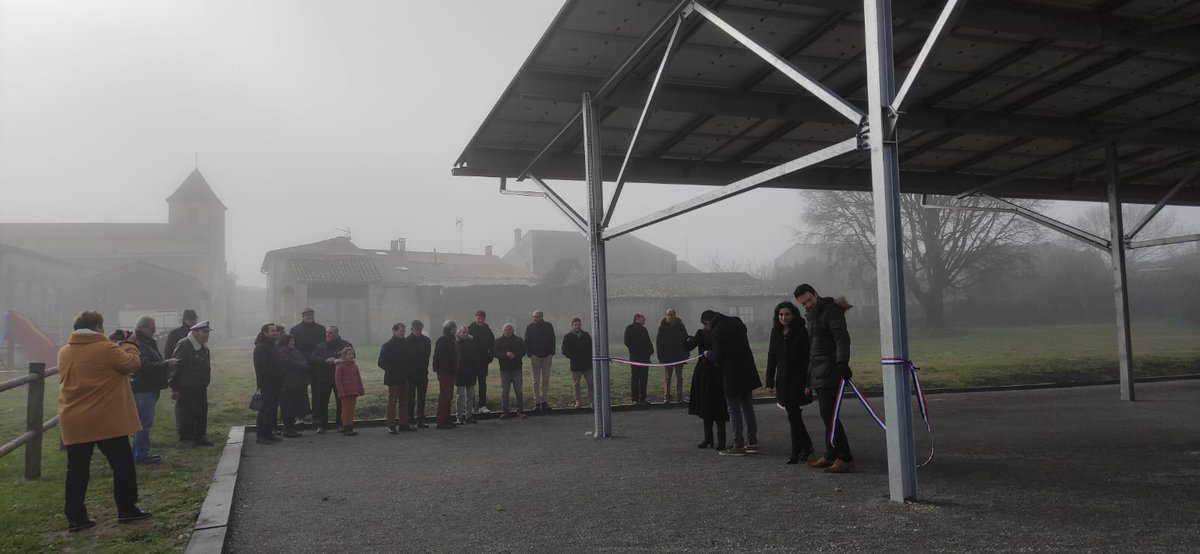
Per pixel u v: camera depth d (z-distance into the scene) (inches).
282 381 423.5
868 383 670.5
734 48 370.3
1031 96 438.6
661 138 493.7
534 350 542.0
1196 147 506.0
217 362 1000.2
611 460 326.6
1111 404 508.1
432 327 1723.7
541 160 505.7
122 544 207.3
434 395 604.4
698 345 381.1
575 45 363.9
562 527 210.2
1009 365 797.9
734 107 423.5
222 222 2987.2
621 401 595.2
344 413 440.8
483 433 442.0
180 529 223.0
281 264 2215.8
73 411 226.1
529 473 300.8
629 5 326.6
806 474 277.9
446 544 197.8
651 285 1974.7
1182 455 297.3
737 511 221.3
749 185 291.3
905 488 224.5
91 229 2689.5
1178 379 708.0
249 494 272.8
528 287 1791.3
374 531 214.2
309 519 231.6
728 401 331.0
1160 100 446.0
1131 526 188.7
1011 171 604.4
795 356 299.7
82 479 226.5
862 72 395.2
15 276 1587.1
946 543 179.3
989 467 279.7
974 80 405.4
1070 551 168.7
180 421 392.5
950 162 576.1
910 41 361.4
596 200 415.8
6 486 288.4
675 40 328.2
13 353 914.7
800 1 304.8
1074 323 2046.0
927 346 1246.9
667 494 249.6
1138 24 339.9
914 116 443.5
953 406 521.7
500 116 441.7
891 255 226.4
